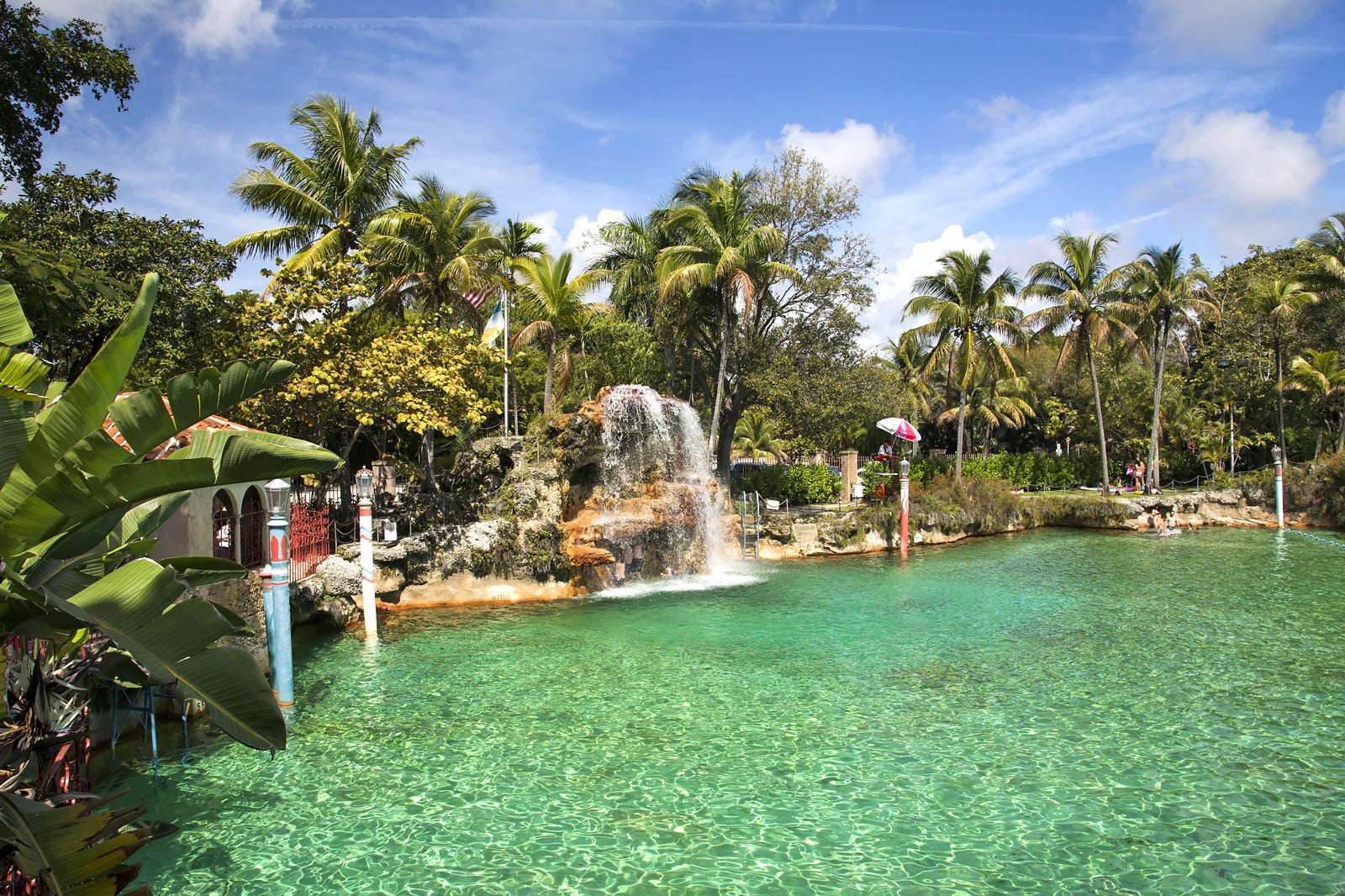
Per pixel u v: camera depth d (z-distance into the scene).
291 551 15.98
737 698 11.68
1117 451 49.66
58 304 14.20
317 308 20.62
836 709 11.12
